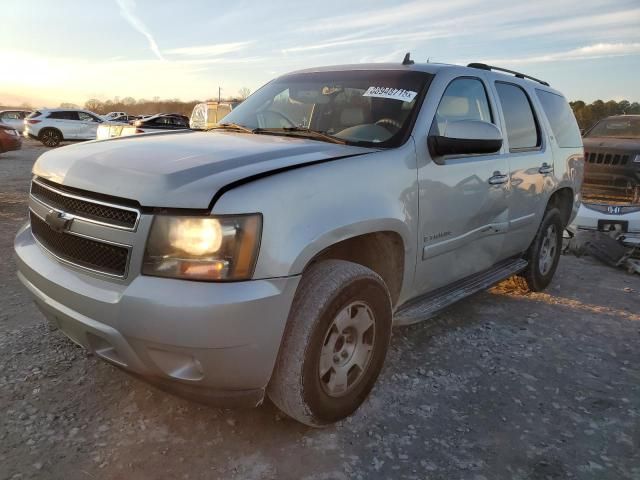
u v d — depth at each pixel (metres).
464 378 3.23
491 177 3.62
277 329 2.21
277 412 2.75
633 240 6.41
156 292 2.08
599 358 3.62
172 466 2.31
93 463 2.31
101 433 2.51
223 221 2.09
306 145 2.81
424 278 3.23
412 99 3.23
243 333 2.12
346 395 2.66
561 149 4.83
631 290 5.28
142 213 2.14
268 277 2.16
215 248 2.09
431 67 3.53
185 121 19.23
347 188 2.52
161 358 2.17
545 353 3.65
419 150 3.02
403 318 3.09
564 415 2.88
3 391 2.81
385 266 3.01
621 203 6.70
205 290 2.07
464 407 2.91
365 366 2.75
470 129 3.07
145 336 2.11
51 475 2.22
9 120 29.02
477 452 2.53
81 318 2.28
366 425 2.69
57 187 2.54
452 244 3.36
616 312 4.58
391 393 3.01
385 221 2.69
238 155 2.48
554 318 4.36
